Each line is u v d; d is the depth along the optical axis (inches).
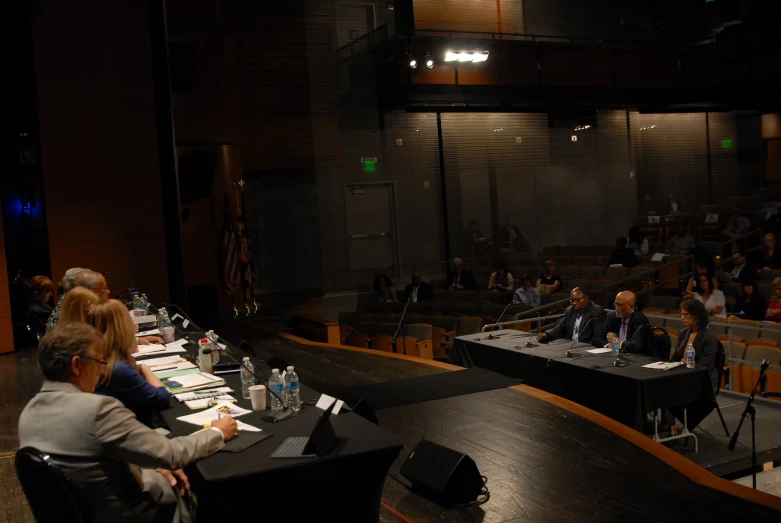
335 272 619.2
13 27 443.8
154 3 478.9
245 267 515.8
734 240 534.9
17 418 239.0
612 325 272.2
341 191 617.3
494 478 174.2
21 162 460.8
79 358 99.1
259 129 561.0
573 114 700.0
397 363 319.6
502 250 660.1
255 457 109.7
